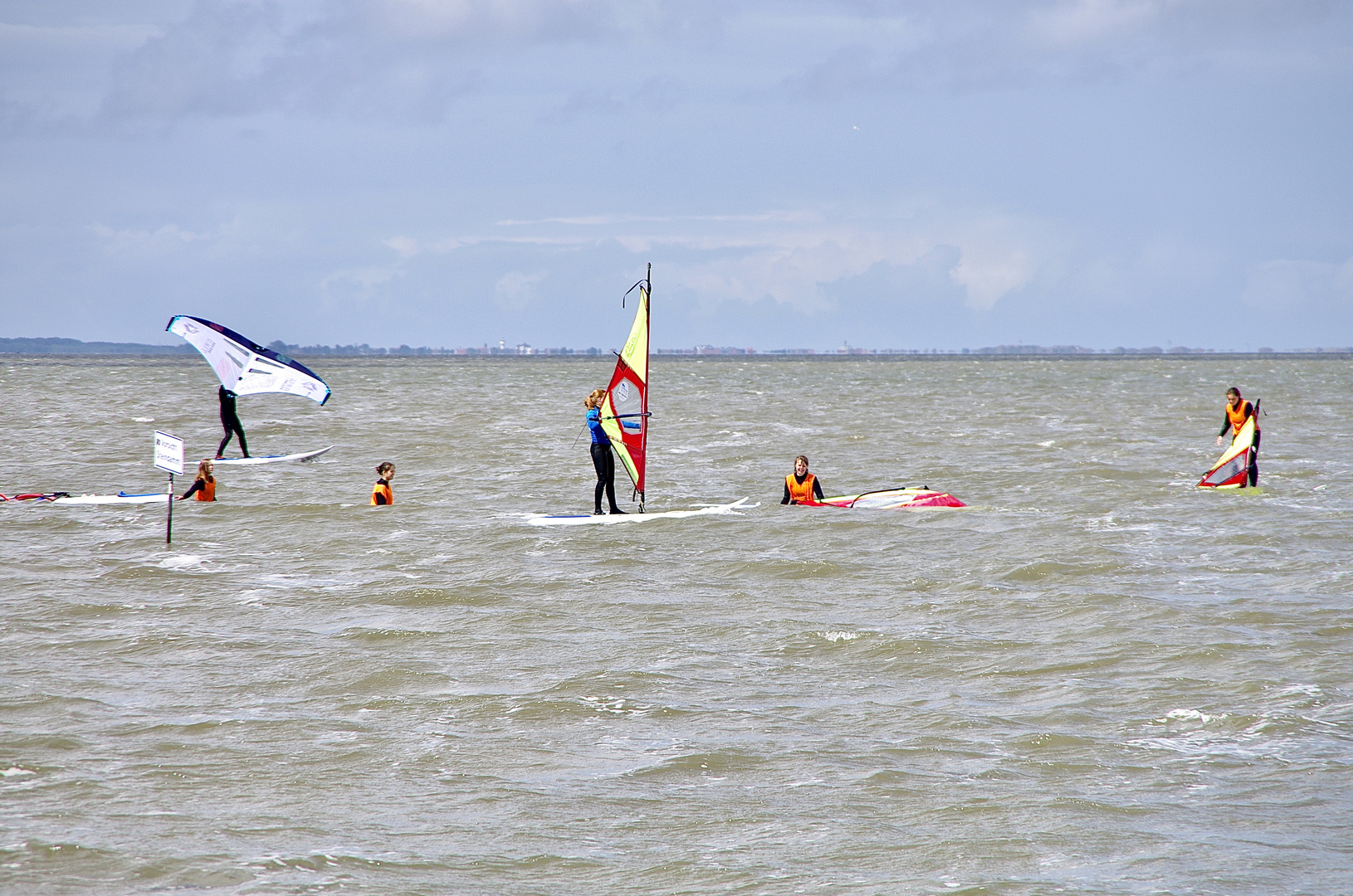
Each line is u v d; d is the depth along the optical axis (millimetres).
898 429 150000
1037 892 26422
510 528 72812
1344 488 88688
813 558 63344
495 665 44188
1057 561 62125
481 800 31812
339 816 30609
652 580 58656
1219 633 47562
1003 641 47281
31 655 44500
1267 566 60719
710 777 33562
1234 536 68938
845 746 35906
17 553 63781
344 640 47375
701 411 189250
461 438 135500
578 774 33750
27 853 27844
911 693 41125
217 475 98250
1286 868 27547
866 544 67375
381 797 31859
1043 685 41688
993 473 100500
